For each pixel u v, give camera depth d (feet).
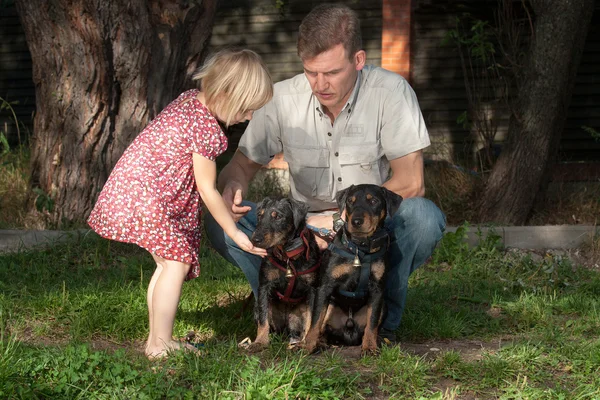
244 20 39.91
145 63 23.50
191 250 12.16
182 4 23.88
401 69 36.65
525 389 10.57
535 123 26.78
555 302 17.26
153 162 11.96
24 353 11.18
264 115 14.14
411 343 14.26
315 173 14.14
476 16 36.35
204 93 12.15
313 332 12.48
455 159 34.55
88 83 23.50
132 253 22.61
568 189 29.48
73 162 24.17
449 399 10.34
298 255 12.67
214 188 12.18
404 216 13.32
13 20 41.65
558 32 26.25
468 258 22.94
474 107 32.78
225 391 10.14
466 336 14.85
